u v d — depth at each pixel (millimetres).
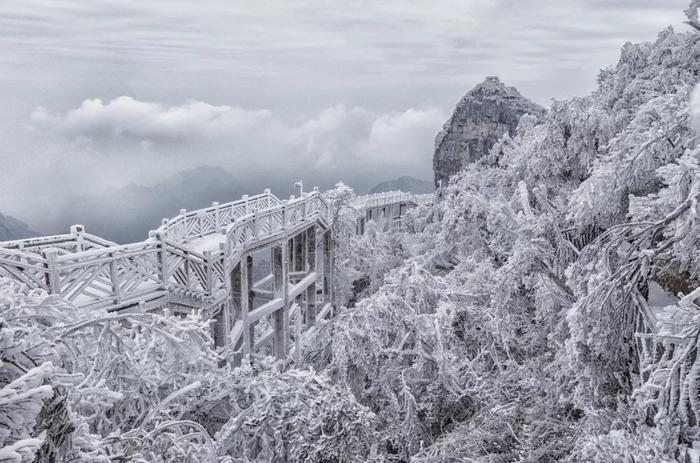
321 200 20797
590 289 5773
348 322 10445
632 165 7543
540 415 8344
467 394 10031
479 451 8289
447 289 11469
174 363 6121
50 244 10062
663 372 4504
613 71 16375
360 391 10469
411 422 9320
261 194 19297
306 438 6418
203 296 10406
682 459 4348
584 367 6055
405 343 10766
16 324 3916
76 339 5473
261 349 17594
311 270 21188
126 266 8625
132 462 4227
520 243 9492
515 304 10594
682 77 12477
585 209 7914
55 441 3227
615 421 5711
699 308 4598
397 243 30562
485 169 20312
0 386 2869
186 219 13922
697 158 5016
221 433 6473
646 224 5836
